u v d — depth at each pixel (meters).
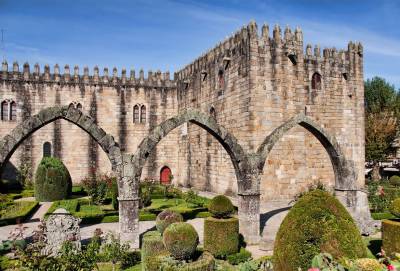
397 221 17.03
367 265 9.01
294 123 21.53
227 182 36.53
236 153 20.03
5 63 44.38
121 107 48.06
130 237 18.41
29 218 27.48
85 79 46.91
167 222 18.16
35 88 45.22
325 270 9.03
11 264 15.35
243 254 17.38
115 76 47.97
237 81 34.34
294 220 11.97
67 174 36.56
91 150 47.06
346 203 22.25
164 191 38.19
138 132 48.56
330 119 35.53
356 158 36.59
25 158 45.06
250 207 19.97
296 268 11.48
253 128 32.16
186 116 19.47
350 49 36.88
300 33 34.38
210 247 17.62
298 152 33.78
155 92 49.47
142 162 18.89
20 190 42.06
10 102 44.38
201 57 42.75
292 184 33.47
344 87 36.34
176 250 14.40
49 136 45.91
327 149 22.73
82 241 20.03
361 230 21.45
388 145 55.88
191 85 45.47
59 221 16.98
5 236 21.66
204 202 32.03
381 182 47.78
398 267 8.62
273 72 33.09
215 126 19.81
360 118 37.09
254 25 32.56
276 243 12.33
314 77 35.12
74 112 18.02
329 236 11.39
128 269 16.03
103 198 32.59
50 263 12.11
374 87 67.75
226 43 36.78
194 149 44.88
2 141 16.78
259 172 20.31
